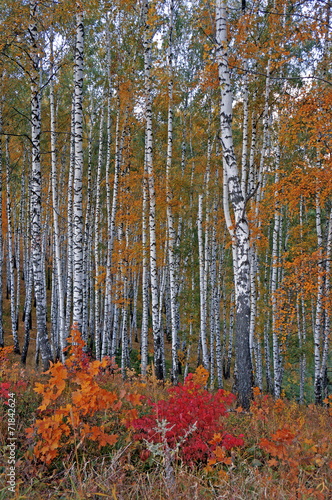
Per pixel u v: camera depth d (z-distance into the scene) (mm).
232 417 4570
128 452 3125
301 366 17750
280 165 12031
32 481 2547
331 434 4160
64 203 22156
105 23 14102
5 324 20812
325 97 8906
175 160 16188
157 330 11781
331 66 10117
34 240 8898
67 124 18203
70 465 2781
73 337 4355
